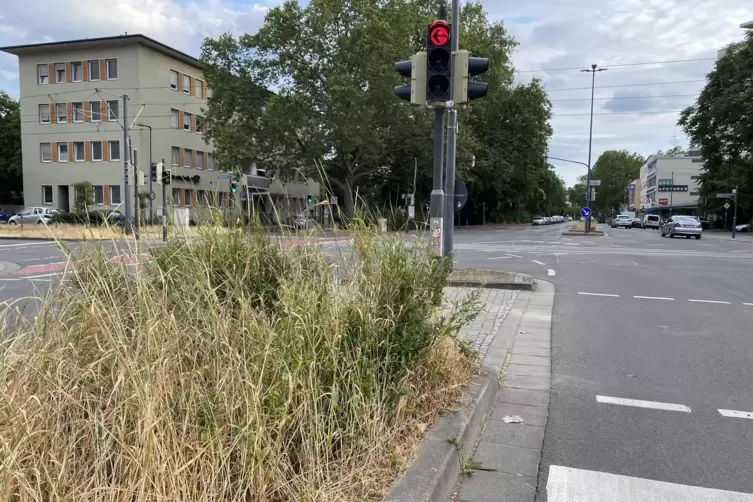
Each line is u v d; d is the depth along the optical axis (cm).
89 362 235
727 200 5275
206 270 303
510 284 1079
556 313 846
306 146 3684
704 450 368
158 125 4594
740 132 4609
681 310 875
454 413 367
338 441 276
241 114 3741
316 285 330
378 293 348
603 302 948
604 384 503
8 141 5638
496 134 5378
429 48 787
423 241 421
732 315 834
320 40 3666
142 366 223
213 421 225
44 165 4766
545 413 430
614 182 14600
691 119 5109
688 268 1534
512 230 5256
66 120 4681
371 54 3525
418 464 289
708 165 5259
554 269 1484
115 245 309
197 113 5031
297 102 3522
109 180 4588
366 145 3744
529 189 6531
